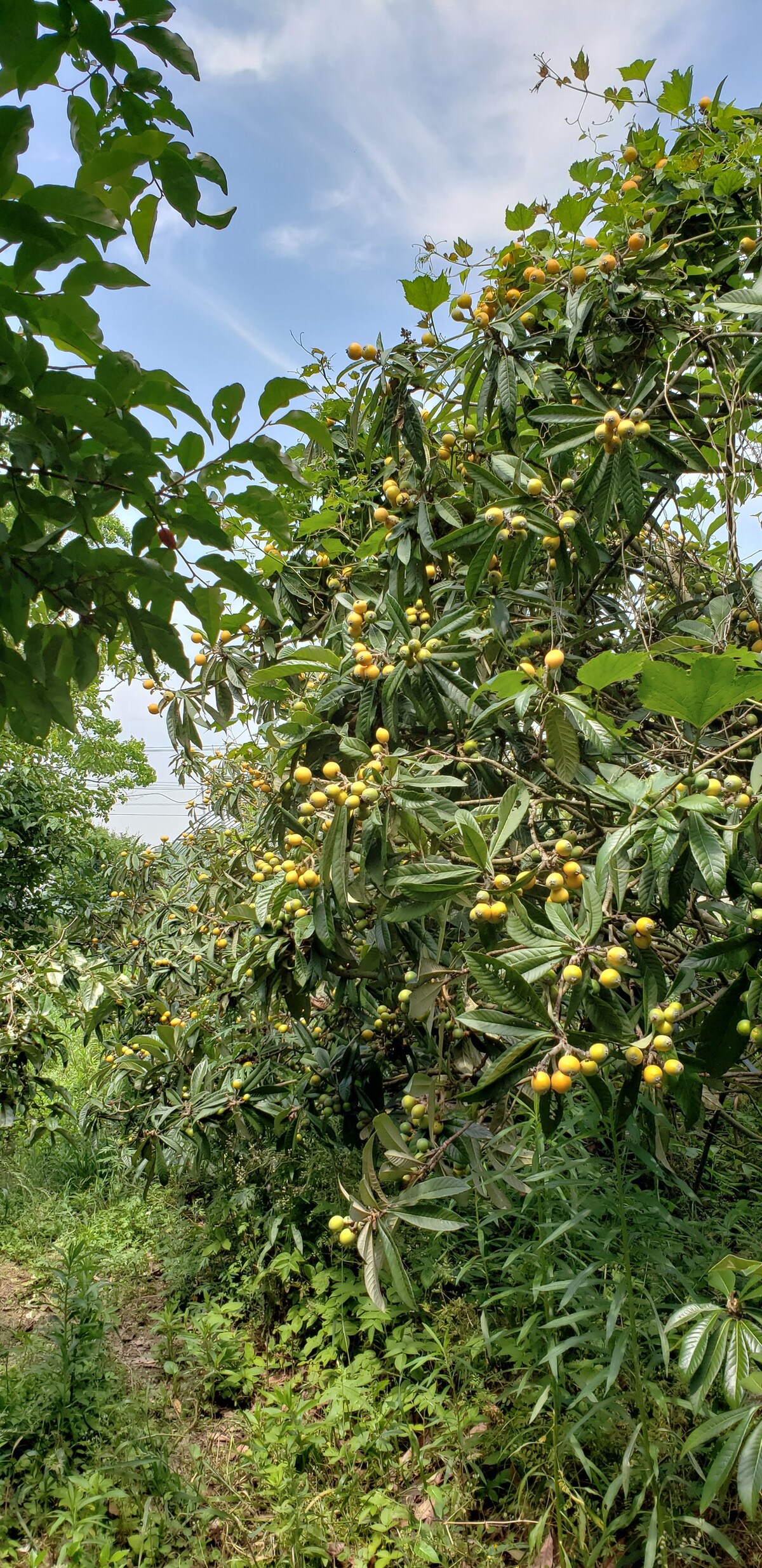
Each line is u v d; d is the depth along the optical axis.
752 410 2.43
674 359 2.33
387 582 2.62
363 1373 2.46
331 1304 2.77
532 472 2.20
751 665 1.54
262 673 2.27
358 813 1.93
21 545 1.35
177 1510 2.18
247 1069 3.44
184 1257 3.60
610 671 1.51
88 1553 2.03
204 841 4.94
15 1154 4.97
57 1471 2.33
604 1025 1.42
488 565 2.15
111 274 1.14
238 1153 3.65
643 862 1.77
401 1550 1.98
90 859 7.15
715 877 1.35
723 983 2.10
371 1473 2.29
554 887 1.53
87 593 1.47
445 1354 2.28
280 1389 2.38
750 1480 1.33
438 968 2.03
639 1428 1.75
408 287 2.33
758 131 2.32
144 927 5.02
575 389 2.37
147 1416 2.59
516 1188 2.03
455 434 2.45
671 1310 2.13
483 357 2.24
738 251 2.33
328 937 2.12
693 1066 1.55
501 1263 2.74
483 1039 2.07
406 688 2.08
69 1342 2.73
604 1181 2.12
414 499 2.32
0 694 1.58
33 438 1.24
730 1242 2.56
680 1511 1.87
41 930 6.21
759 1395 1.62
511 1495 2.09
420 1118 2.04
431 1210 1.61
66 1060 4.34
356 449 2.87
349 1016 3.30
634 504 1.97
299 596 3.05
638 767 2.14
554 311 2.46
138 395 1.29
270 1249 3.39
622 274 2.21
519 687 1.79
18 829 6.57
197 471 1.39
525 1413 2.13
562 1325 1.99
